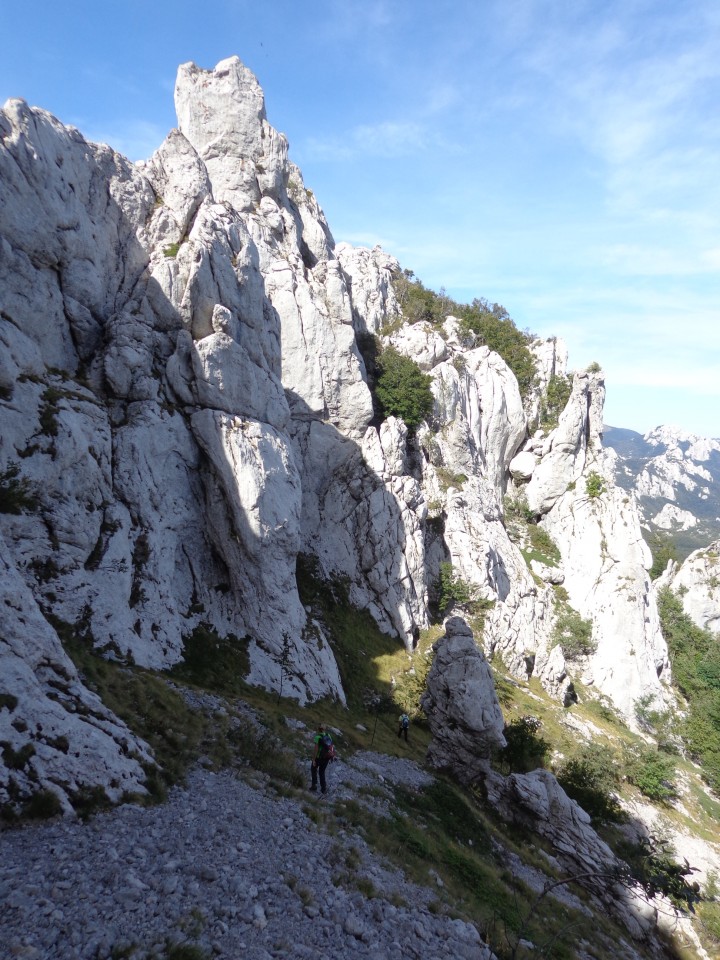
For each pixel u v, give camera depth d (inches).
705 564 3809.1
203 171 1840.6
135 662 1135.6
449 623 1406.3
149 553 1326.3
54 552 1112.8
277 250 2743.6
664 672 3117.6
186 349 1582.2
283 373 2492.6
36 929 361.1
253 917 440.1
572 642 2918.3
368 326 3629.4
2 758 505.4
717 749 2596.0
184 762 727.1
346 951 449.4
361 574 2404.0
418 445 3016.7
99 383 1429.6
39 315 1318.9
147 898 422.3
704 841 1878.7
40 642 633.0
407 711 1875.0
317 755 844.0
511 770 1667.1
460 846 942.4
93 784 551.2
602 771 1982.0
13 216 1268.5
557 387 3939.5
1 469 1061.8
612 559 3230.8
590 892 1136.2
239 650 1485.0
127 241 1622.8
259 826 613.0
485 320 4178.2
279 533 1625.2
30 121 1342.3
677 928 1166.3
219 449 1535.4
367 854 676.7
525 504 3676.2
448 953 518.3
